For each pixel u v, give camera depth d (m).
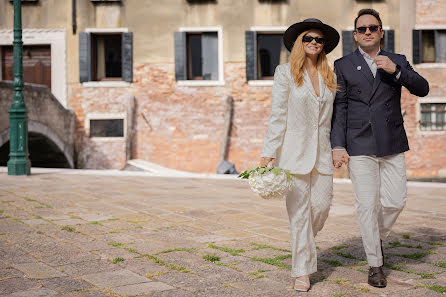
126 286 3.16
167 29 15.86
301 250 3.12
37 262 3.71
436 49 15.78
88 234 4.64
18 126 9.34
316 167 3.13
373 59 3.31
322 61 3.22
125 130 15.94
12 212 5.65
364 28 3.30
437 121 15.77
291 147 3.10
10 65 16.28
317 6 15.64
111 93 16.00
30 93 13.34
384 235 3.47
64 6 15.97
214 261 3.76
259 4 15.71
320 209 3.20
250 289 3.12
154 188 7.84
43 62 16.25
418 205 6.47
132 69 15.96
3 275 3.39
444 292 3.06
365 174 3.26
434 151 15.69
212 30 15.77
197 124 15.84
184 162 15.89
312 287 3.17
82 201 6.45
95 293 3.03
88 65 15.95
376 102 3.27
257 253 4.00
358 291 3.09
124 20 15.94
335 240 4.47
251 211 5.87
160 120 15.92
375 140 3.23
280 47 16.03
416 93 3.29
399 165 3.31
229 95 15.81
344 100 3.32
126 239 4.45
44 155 15.57
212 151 15.82
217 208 6.05
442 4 15.58
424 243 4.39
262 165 3.12
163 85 15.91
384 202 3.37
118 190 7.51
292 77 3.12
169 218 5.43
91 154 16.02
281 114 3.12
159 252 4.00
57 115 14.93
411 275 3.43
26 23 16.05
